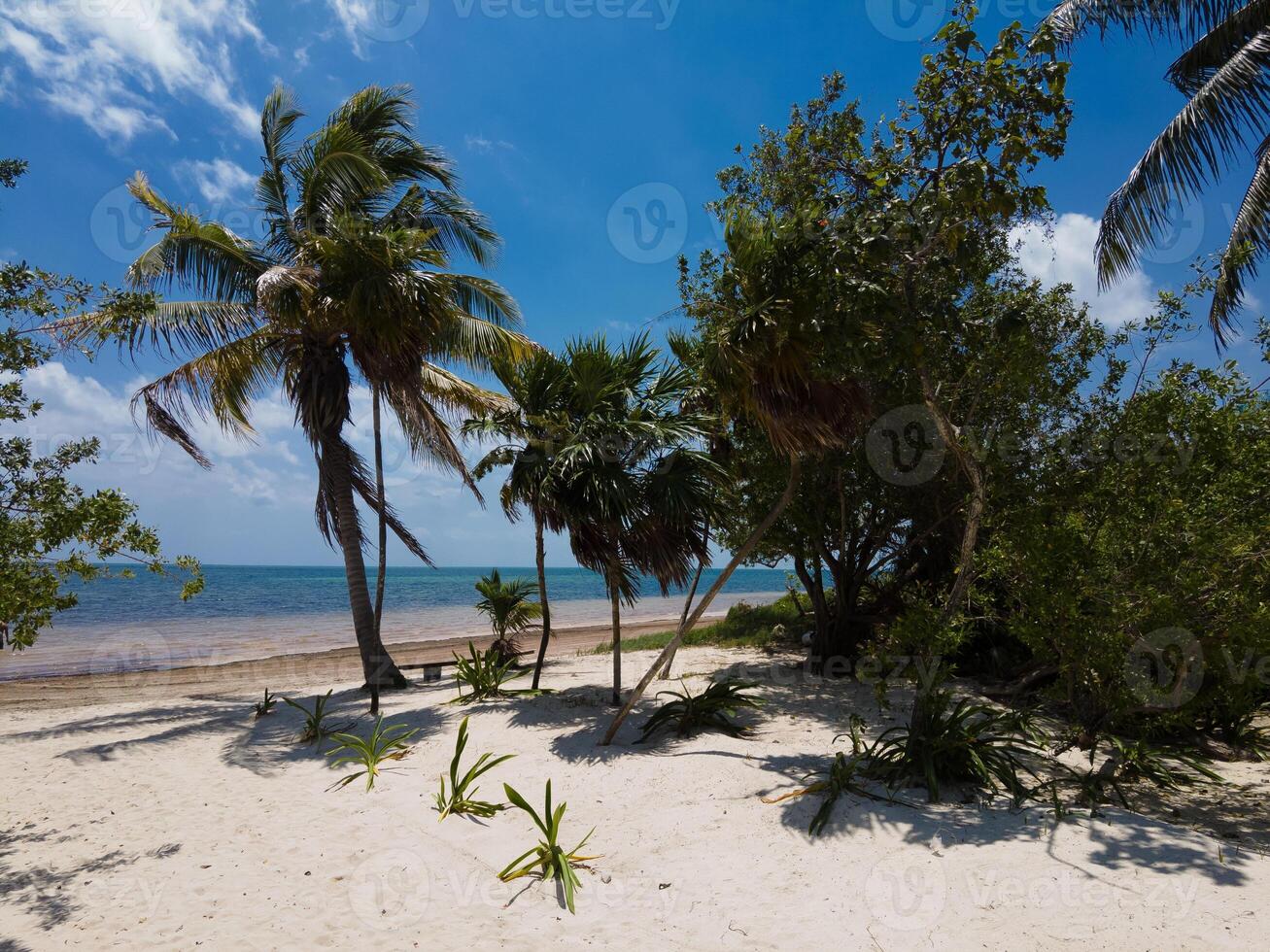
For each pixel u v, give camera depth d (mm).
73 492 4598
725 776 5984
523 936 3795
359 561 11922
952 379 7941
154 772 7238
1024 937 3469
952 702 8977
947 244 5859
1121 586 6102
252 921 4031
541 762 6746
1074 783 5738
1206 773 5887
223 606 38781
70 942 3844
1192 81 10836
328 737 8289
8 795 6590
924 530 11055
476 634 24625
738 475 10641
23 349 4520
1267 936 3350
